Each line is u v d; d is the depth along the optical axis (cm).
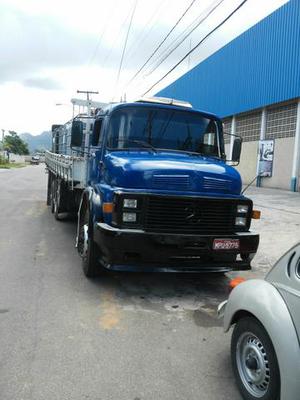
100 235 598
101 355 434
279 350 316
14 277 686
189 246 593
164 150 719
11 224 1184
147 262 600
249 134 2730
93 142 760
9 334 474
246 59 2664
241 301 368
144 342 468
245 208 632
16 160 10275
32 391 365
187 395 369
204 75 3291
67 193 1188
